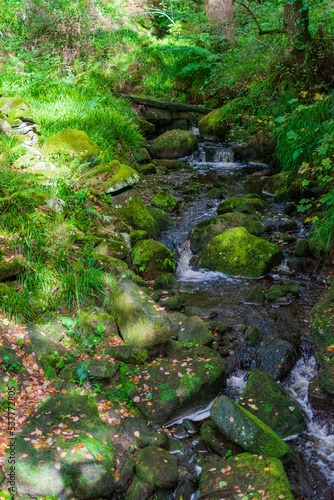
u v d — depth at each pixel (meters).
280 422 3.19
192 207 6.67
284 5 7.78
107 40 10.77
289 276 5.12
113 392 3.40
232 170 8.25
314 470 2.90
